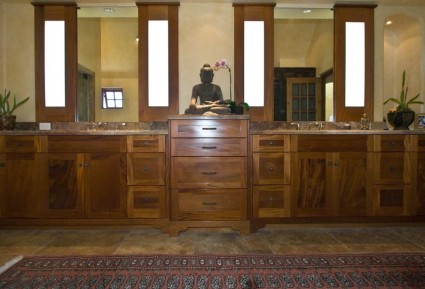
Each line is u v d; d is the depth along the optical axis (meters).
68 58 2.88
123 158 2.33
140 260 1.79
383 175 2.40
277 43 2.96
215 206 2.27
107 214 2.34
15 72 2.88
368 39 2.93
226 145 2.27
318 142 2.36
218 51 2.92
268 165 2.34
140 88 2.89
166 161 2.31
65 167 2.35
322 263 1.74
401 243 2.10
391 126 2.89
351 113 2.94
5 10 2.87
